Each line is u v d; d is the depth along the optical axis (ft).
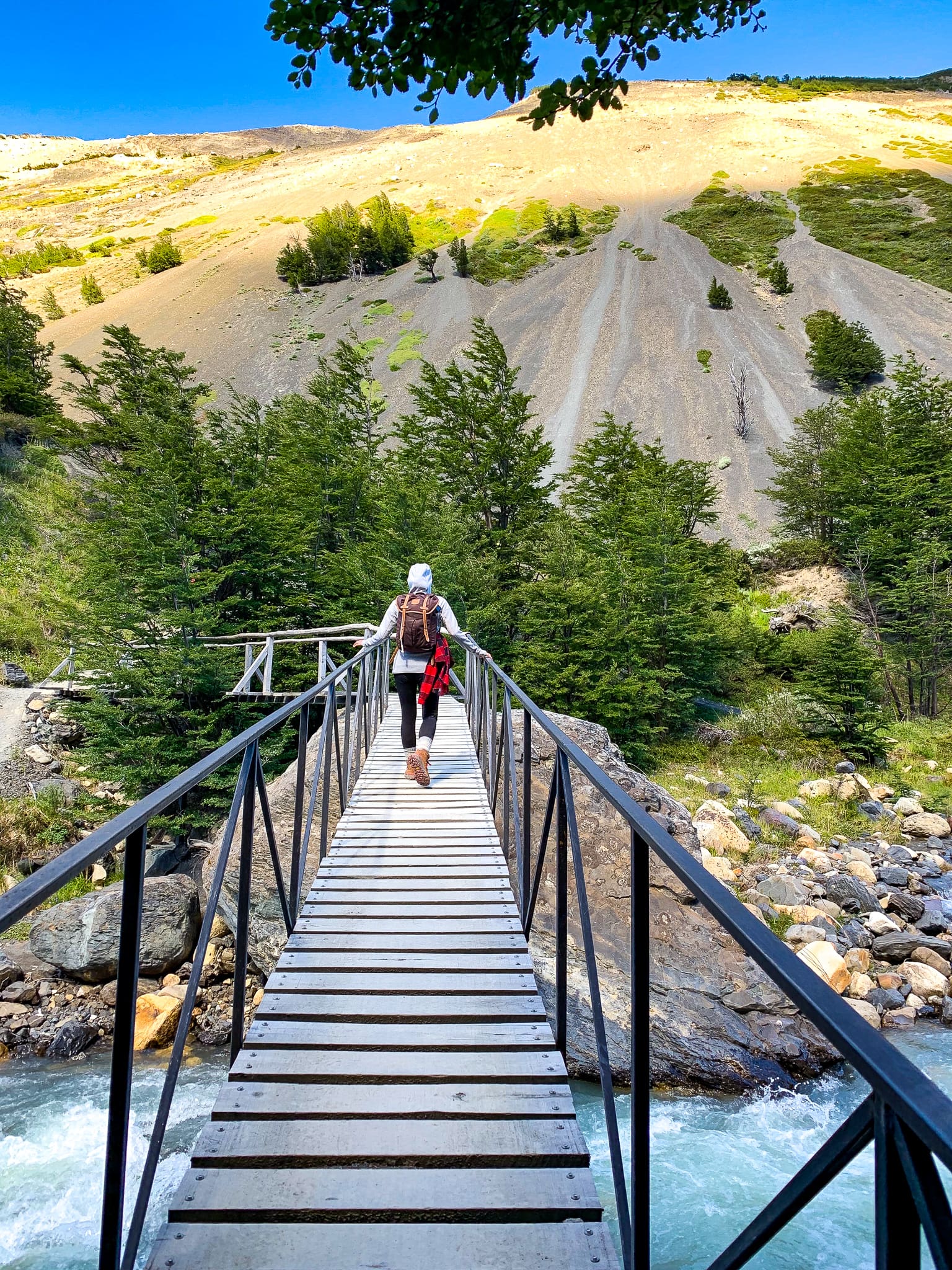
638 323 234.79
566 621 65.72
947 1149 2.10
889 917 36.86
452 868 16.87
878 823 50.67
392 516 71.20
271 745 49.24
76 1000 31.01
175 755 49.06
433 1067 9.37
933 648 82.02
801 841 45.93
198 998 30.22
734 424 177.37
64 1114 22.76
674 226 311.47
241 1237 6.68
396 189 422.00
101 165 638.12
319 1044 9.86
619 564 73.31
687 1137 20.86
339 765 20.39
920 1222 2.46
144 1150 20.27
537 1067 9.39
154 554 52.06
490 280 288.10
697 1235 16.47
